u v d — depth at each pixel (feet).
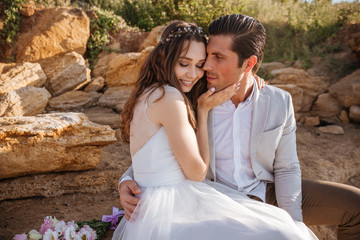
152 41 21.12
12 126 9.62
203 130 7.07
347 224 7.44
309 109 19.65
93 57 21.01
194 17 24.53
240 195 7.24
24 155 9.61
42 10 20.15
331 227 12.72
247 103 7.64
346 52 22.58
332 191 7.58
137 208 6.40
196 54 6.77
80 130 10.34
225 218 5.90
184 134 6.15
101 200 10.41
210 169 7.61
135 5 27.84
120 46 22.08
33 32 19.30
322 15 26.23
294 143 7.95
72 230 7.18
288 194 7.41
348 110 18.92
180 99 6.33
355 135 17.31
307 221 7.89
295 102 18.90
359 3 26.37
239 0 25.66
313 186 7.80
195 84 7.69
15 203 9.77
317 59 22.50
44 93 14.92
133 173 7.66
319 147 16.17
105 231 8.02
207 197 6.39
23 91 13.97
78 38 19.83
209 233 5.65
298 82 19.76
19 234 7.62
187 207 6.24
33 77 15.65
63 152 10.08
